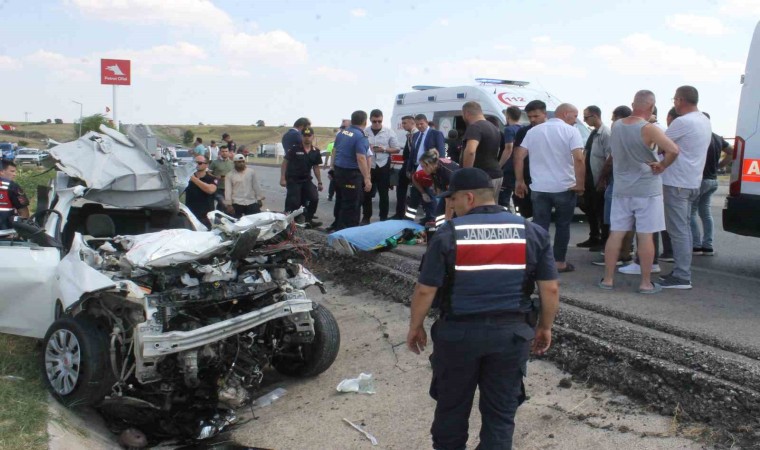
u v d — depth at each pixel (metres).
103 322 5.33
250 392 5.78
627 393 4.80
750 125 7.00
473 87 12.95
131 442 5.04
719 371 4.51
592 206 8.85
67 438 4.50
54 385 5.26
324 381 5.96
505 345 3.60
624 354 5.00
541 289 3.76
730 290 6.71
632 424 4.46
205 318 5.33
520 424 4.70
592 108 8.50
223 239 5.42
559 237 7.38
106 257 5.56
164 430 5.30
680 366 4.68
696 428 4.27
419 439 4.76
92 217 6.26
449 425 3.79
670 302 6.20
